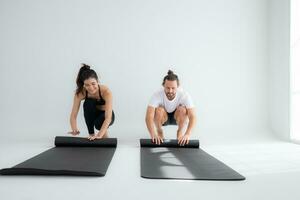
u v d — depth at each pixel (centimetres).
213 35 506
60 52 495
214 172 200
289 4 426
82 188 164
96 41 498
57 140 320
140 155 267
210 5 506
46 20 495
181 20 504
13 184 170
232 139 409
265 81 505
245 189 164
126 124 495
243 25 507
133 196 151
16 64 493
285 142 387
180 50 504
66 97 494
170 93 321
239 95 505
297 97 422
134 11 502
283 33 445
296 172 209
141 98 499
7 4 494
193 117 335
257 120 505
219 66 505
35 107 493
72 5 497
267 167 227
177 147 324
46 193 155
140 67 500
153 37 502
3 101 491
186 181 180
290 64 423
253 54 506
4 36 493
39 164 213
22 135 422
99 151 287
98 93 334
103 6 500
